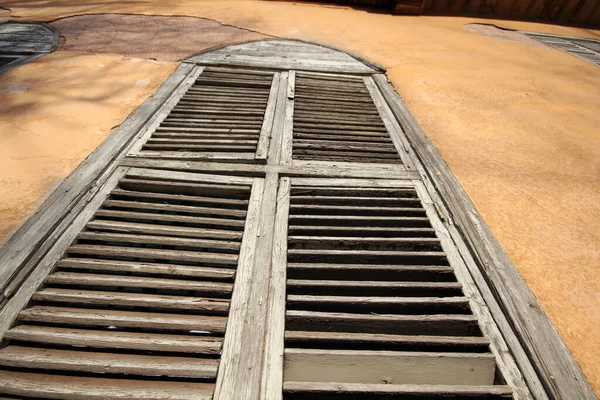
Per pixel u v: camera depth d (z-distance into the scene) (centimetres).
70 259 170
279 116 310
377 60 458
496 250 195
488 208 228
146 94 329
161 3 600
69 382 129
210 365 135
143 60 393
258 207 211
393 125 318
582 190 256
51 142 250
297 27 546
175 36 467
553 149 307
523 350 147
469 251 195
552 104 394
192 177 232
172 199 216
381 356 143
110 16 523
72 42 423
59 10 532
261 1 675
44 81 331
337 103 348
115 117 290
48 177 218
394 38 553
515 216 224
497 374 142
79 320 146
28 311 147
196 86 356
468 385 133
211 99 328
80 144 252
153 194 214
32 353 135
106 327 151
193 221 196
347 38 527
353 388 129
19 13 508
